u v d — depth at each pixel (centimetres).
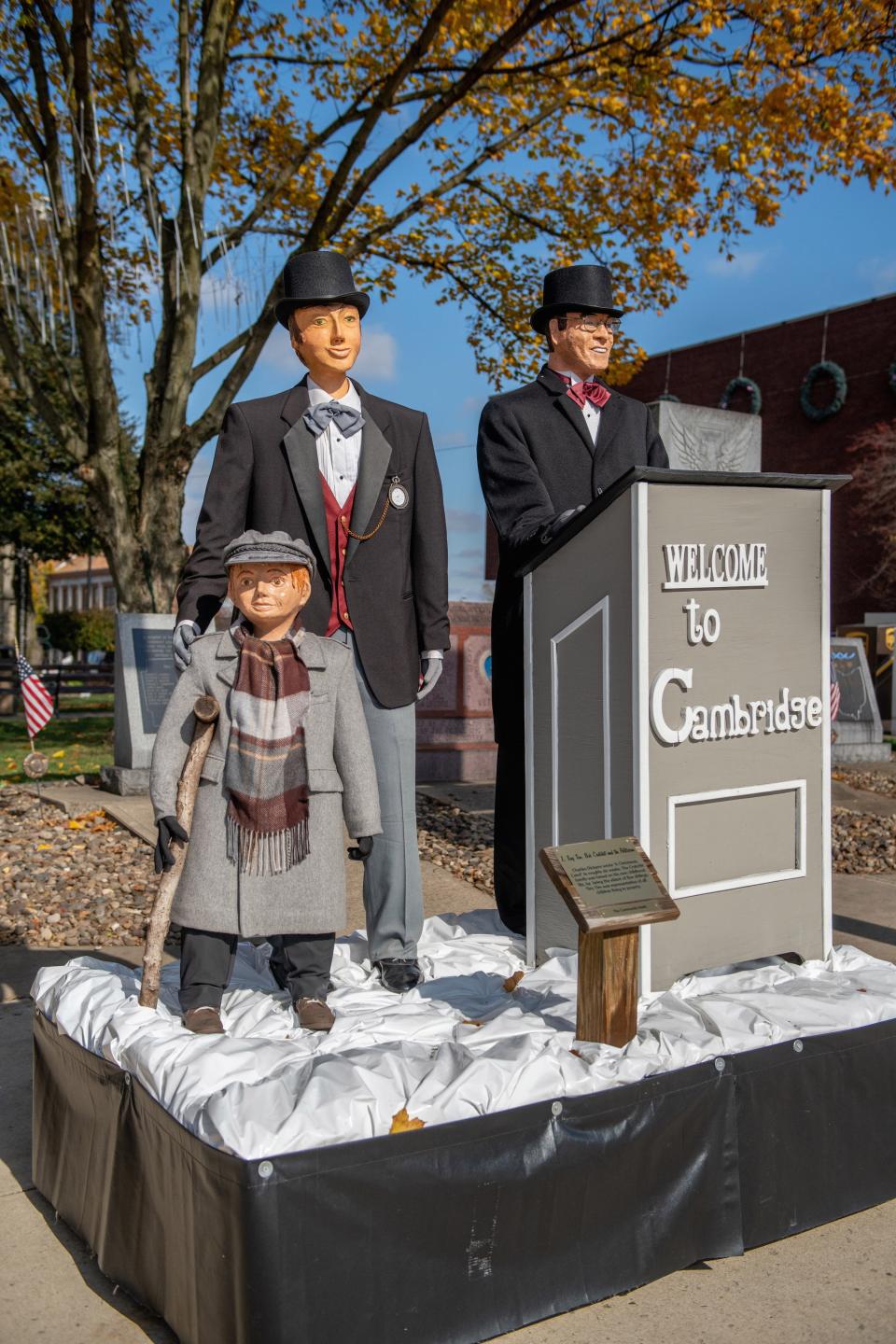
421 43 1059
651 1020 297
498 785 415
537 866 371
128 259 1282
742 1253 279
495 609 408
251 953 375
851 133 1116
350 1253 224
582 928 272
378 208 1352
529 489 384
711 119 1174
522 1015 303
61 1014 304
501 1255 244
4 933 573
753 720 342
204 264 1247
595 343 397
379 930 362
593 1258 256
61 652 4256
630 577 321
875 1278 271
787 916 353
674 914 284
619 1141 260
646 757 320
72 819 821
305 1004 297
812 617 356
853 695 1297
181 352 1198
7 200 1134
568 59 1152
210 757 292
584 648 342
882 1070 308
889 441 2470
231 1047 261
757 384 2875
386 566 359
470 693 1027
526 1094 250
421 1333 233
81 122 1047
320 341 349
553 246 1434
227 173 1333
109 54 1192
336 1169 223
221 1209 220
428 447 373
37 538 2494
